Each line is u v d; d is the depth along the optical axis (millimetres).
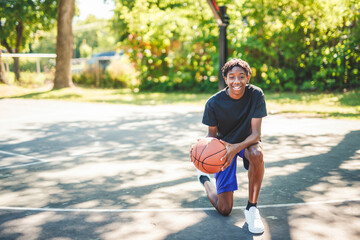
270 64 16766
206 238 2953
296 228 3094
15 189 4305
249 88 3365
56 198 3967
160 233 3051
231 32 16688
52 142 7109
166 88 19859
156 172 4945
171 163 5414
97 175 4844
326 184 4273
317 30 15719
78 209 3627
